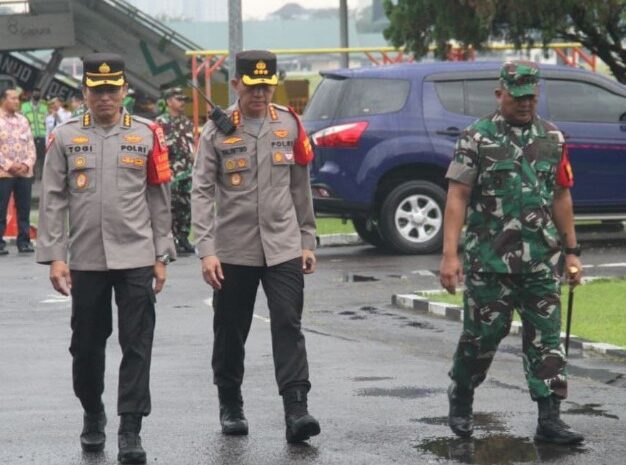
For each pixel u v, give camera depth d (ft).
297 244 31.27
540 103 69.92
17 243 77.51
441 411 33.60
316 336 46.03
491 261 29.58
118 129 29.99
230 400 31.58
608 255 68.13
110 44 149.59
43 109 130.21
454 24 97.14
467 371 30.45
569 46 110.11
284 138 31.19
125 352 29.68
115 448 30.53
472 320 30.14
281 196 31.19
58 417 33.60
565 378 29.94
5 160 75.87
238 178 31.04
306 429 30.12
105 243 29.73
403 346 43.98
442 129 69.26
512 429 31.42
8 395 36.52
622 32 101.35
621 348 41.14
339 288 58.13
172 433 31.58
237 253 31.14
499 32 99.86
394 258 69.05
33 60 163.02
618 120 70.44
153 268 30.07
